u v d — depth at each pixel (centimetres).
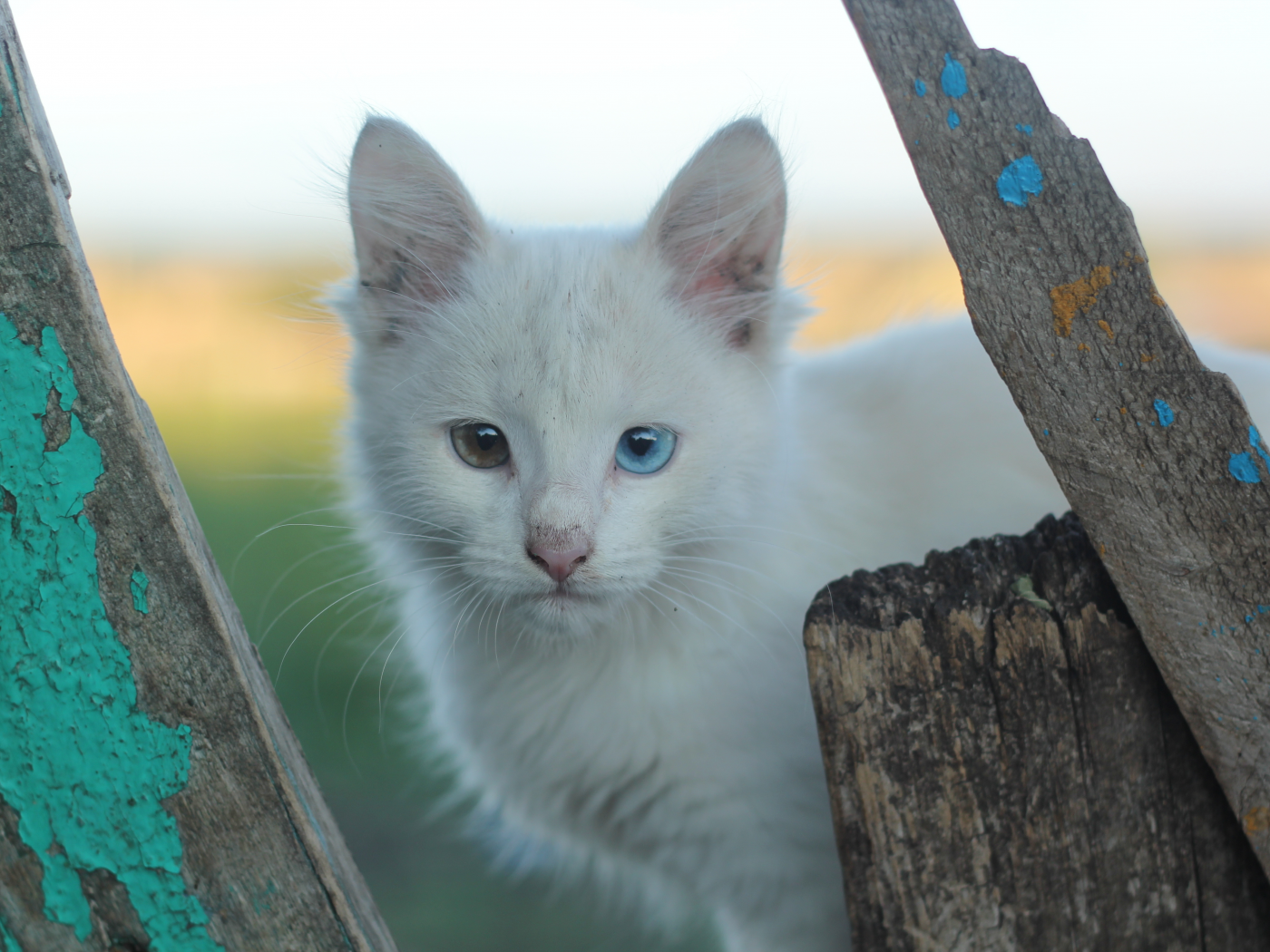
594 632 46
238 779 39
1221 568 38
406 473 46
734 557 46
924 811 39
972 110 38
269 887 39
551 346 44
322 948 39
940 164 38
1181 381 38
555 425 44
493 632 47
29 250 38
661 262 46
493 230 47
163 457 39
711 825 46
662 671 46
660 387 45
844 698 39
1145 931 39
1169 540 38
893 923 39
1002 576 39
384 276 47
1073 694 39
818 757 45
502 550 45
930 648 39
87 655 38
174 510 38
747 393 46
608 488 45
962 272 38
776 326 47
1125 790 39
